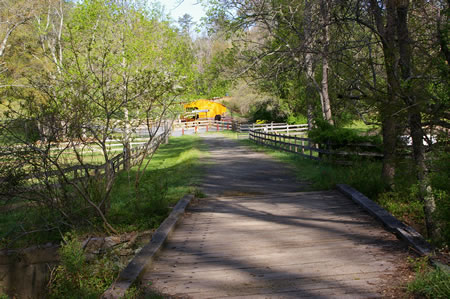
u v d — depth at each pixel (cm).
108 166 1016
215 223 919
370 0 975
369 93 807
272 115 4944
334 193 1185
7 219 1002
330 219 898
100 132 995
